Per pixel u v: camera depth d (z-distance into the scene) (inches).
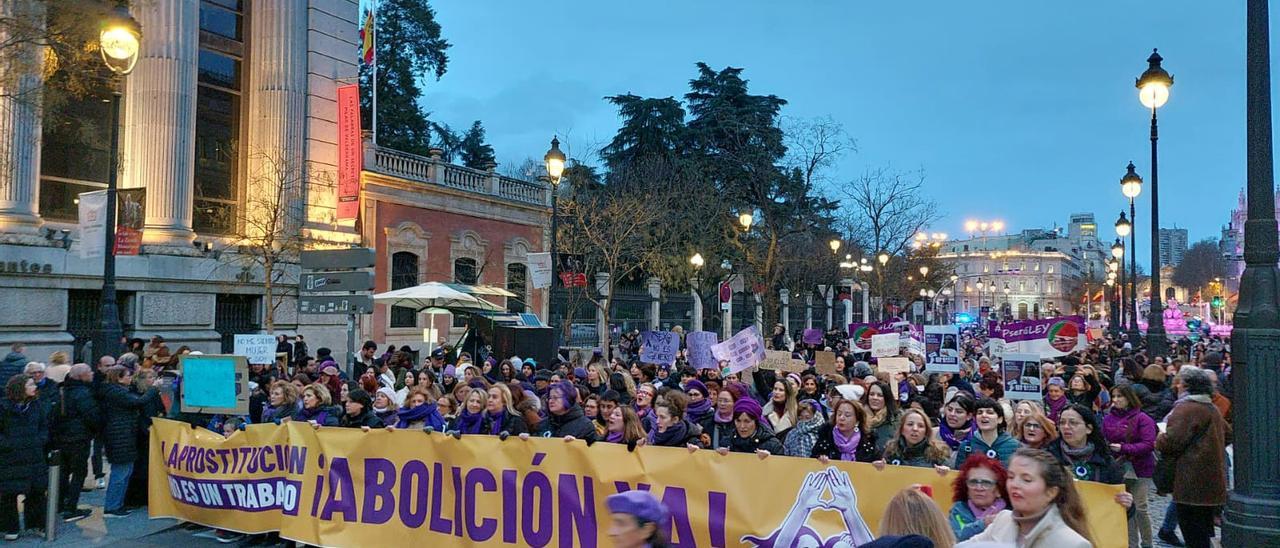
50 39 557.6
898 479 235.5
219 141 1009.5
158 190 900.6
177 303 898.1
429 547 299.3
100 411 394.9
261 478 336.8
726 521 253.9
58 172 861.2
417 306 819.4
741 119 1977.1
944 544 142.9
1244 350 255.6
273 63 1016.2
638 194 1608.0
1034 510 154.9
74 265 807.7
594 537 272.8
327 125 1058.7
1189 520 287.6
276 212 890.1
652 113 1993.1
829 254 1893.5
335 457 320.8
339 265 566.6
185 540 353.1
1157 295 737.6
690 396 342.6
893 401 321.1
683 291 1738.4
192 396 366.3
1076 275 7377.0
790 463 250.1
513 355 752.3
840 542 239.6
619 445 273.6
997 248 7598.4
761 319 1781.5
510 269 1334.9
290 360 802.8
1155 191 734.5
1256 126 264.4
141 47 902.4
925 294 2519.7
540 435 328.8
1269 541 244.1
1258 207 260.4
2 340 747.4
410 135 2032.5
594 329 1395.2
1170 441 285.3
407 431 309.0
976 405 266.7
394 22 2030.0
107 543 347.9
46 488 358.9
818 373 570.3
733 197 1818.4
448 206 1201.4
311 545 340.5
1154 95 567.2
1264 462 251.1
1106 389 481.4
